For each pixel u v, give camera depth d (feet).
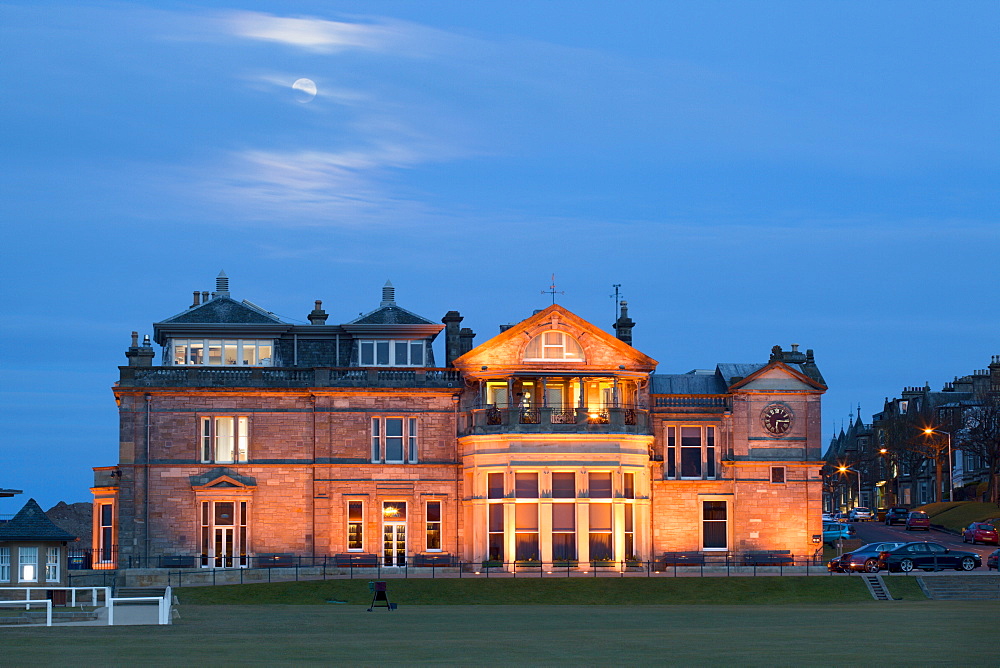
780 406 279.69
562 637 147.95
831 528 328.29
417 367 273.95
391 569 261.03
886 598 227.61
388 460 270.46
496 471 262.67
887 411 627.46
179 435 266.36
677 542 275.80
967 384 561.43
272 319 281.54
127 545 263.08
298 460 267.59
